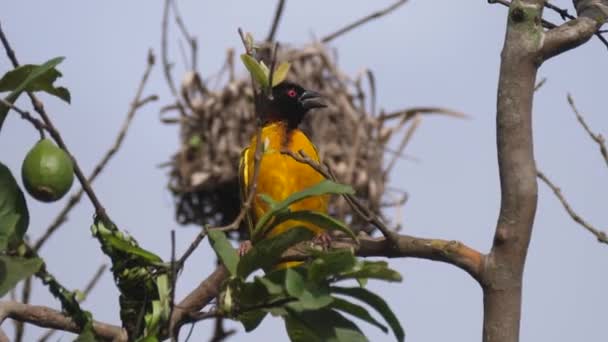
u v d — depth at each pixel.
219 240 5.13
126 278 5.39
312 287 4.79
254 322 5.11
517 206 5.75
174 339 5.26
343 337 4.88
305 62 17.69
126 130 5.95
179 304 6.01
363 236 6.17
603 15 6.10
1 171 5.02
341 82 17.80
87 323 5.30
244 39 6.03
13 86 5.27
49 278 5.30
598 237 7.04
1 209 5.01
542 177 7.28
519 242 5.73
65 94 5.43
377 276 4.87
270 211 5.16
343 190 5.08
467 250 5.88
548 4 7.33
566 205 7.04
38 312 6.06
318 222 5.22
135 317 5.44
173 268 5.20
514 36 5.90
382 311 4.91
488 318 5.75
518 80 5.86
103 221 5.40
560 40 5.90
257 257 5.06
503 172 5.80
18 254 5.06
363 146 17.73
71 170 4.91
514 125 5.81
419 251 5.99
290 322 5.00
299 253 5.96
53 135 5.00
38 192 4.82
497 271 5.75
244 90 17.94
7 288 4.72
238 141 17.92
